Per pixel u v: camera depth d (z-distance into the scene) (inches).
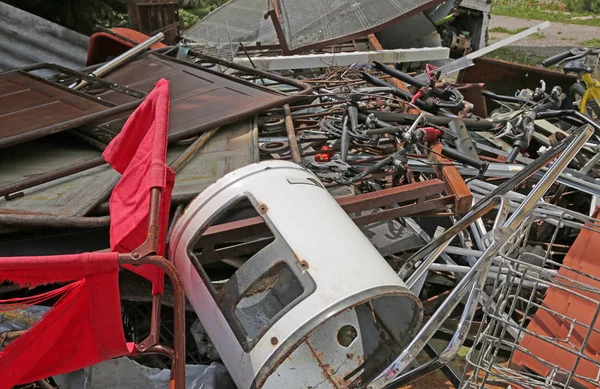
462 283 88.4
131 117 100.4
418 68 312.7
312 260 80.7
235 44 306.3
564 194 165.0
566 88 250.1
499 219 100.3
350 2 282.7
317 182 101.1
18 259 60.2
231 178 96.3
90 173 121.8
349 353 88.9
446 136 165.3
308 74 265.9
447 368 115.1
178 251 94.0
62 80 181.2
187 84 169.8
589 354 95.4
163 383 100.0
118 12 391.9
